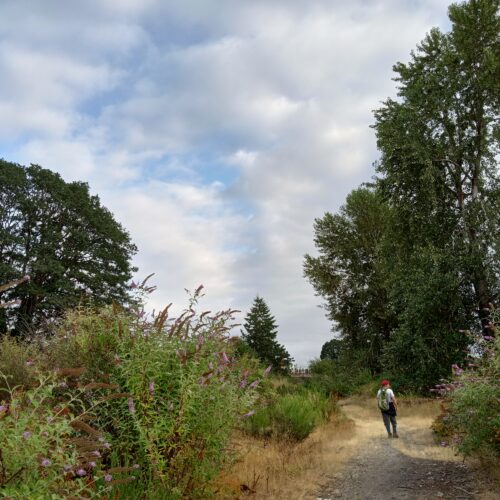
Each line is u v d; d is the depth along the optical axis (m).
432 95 21.55
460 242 20.80
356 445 10.44
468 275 20.69
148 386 5.06
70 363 5.44
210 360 5.50
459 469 7.54
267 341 60.53
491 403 6.84
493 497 5.93
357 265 39.91
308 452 9.00
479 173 21.33
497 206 20.34
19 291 34.00
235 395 5.62
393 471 7.80
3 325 33.06
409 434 12.00
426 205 21.72
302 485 6.79
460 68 21.67
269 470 7.24
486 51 20.52
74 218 40.47
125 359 5.21
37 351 7.16
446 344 19.98
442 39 22.89
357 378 31.59
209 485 5.49
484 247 19.83
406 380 21.77
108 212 45.09
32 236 37.59
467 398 6.99
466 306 20.94
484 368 7.38
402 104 23.06
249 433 9.95
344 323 40.38
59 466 3.22
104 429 5.16
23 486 2.79
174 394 5.19
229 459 5.78
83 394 5.10
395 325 37.38
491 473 6.92
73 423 3.63
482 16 21.27
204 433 5.09
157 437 4.77
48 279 37.94
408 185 22.38
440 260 20.61
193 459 5.05
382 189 23.62
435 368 20.19
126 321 5.65
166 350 5.40
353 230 40.78
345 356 38.75
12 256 36.50
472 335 8.22
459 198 21.97
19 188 37.84
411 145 21.05
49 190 39.31
